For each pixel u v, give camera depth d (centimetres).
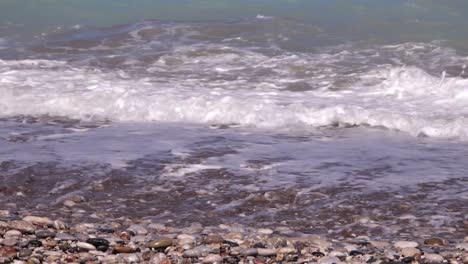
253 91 1228
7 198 750
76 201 744
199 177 816
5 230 642
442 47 1493
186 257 591
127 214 713
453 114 1088
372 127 1050
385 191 773
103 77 1311
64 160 867
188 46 1523
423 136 1009
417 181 805
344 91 1239
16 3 1839
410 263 581
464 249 621
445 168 852
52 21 1727
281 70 1367
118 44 1558
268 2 1825
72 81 1269
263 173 830
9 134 990
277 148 934
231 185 792
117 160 870
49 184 789
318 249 615
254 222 696
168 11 1788
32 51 1522
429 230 675
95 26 1688
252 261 583
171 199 755
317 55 1459
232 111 1091
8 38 1616
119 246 602
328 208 730
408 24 1641
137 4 1836
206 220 700
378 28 1627
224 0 1845
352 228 682
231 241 629
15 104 1140
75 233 648
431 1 1775
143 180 805
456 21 1655
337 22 1669
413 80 1262
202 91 1217
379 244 634
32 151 904
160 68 1391
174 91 1210
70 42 1578
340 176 820
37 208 723
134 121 1085
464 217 705
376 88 1250
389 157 897
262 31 1623
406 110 1113
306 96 1203
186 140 966
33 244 605
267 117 1073
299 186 788
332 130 1038
